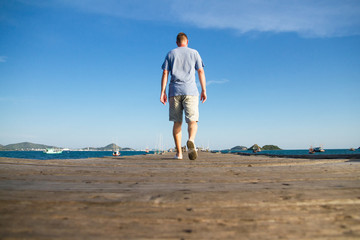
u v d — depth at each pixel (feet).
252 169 8.66
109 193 4.36
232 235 2.60
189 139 14.25
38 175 6.89
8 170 7.74
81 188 4.89
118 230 2.70
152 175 7.14
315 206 3.65
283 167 9.35
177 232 2.66
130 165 10.62
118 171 8.00
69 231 2.65
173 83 14.75
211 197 4.04
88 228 2.74
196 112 14.69
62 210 3.36
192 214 3.23
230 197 4.05
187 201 3.78
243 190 4.65
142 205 3.62
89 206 3.56
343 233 2.68
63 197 4.01
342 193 4.38
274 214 3.26
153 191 4.58
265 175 7.03
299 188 4.88
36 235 2.53
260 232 2.68
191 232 2.66
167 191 4.57
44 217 3.07
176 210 3.39
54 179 6.18
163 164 11.20
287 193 4.37
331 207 3.61
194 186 5.19
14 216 3.09
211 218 3.09
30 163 10.55
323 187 4.99
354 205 3.72
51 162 11.40
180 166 10.19
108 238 2.49
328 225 2.91
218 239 2.49
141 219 3.04
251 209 3.46
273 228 2.80
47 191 4.51
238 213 3.29
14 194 4.20
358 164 10.34
